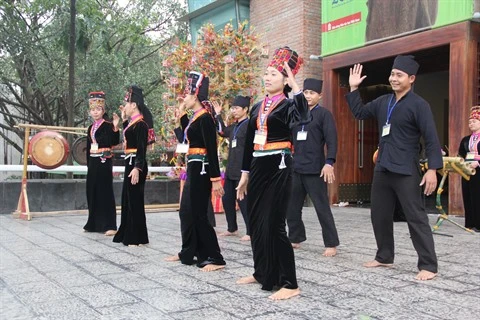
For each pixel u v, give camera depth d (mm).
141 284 3879
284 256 3551
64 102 15438
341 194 10547
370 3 9156
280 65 3734
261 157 3670
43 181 8859
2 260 4777
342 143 10484
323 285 3838
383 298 3475
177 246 5613
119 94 13570
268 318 3045
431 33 8180
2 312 3174
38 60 13969
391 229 4469
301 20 10547
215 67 8070
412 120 4129
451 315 3096
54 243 5770
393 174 4227
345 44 9711
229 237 6418
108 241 5930
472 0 7570
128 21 14773
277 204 3582
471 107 7781
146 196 9820
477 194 6688
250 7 12000
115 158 11516
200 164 4512
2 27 13258
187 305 3316
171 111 8195
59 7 13328
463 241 5848
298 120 3514
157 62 16531
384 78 10852
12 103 15805
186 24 16406
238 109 6457
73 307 3273
